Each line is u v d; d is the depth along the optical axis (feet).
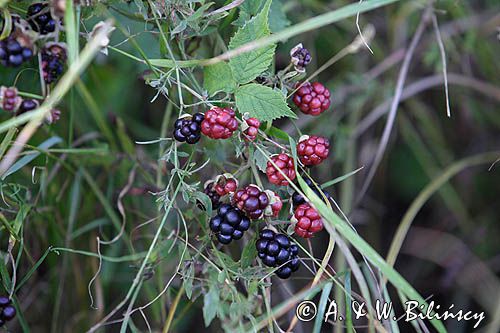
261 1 1.35
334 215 1.22
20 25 1.20
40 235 1.57
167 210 1.29
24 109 1.23
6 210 1.39
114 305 1.68
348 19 1.85
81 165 1.61
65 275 1.61
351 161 1.80
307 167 1.30
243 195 1.23
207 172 1.50
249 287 1.28
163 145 1.52
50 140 1.45
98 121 1.62
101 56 1.74
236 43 1.28
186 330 1.69
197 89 1.37
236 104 1.28
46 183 1.54
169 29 1.34
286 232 1.29
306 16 1.78
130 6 1.42
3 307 1.31
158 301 1.55
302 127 1.80
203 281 1.35
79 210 1.64
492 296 1.79
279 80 1.32
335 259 1.75
